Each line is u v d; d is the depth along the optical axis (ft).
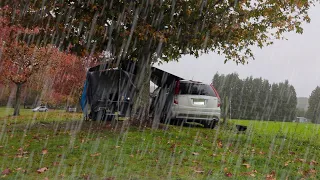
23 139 23.71
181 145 21.72
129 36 27.48
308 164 17.99
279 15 30.91
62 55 74.23
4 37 53.57
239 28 30.68
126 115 37.81
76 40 28.84
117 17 28.25
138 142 22.31
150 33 27.22
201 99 33.60
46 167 16.02
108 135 25.34
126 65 37.91
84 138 23.80
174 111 33.60
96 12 27.20
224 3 29.53
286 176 15.49
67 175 14.80
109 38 29.22
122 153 19.08
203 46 30.14
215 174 15.24
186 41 30.09
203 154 19.44
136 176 14.75
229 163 17.51
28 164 16.67
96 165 16.48
